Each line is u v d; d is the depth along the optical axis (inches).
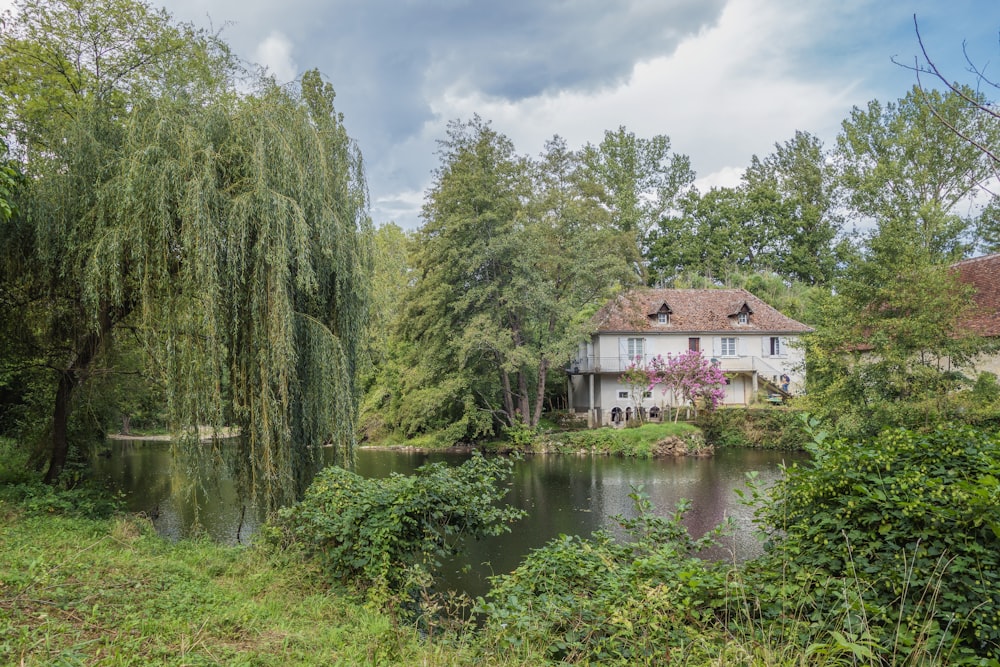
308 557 314.0
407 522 292.0
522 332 1226.6
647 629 179.8
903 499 181.8
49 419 541.0
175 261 383.9
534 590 236.5
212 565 301.4
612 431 1098.7
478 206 1140.5
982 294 904.3
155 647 176.9
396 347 1451.8
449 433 1205.7
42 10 520.7
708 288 1635.1
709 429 1127.0
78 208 403.2
